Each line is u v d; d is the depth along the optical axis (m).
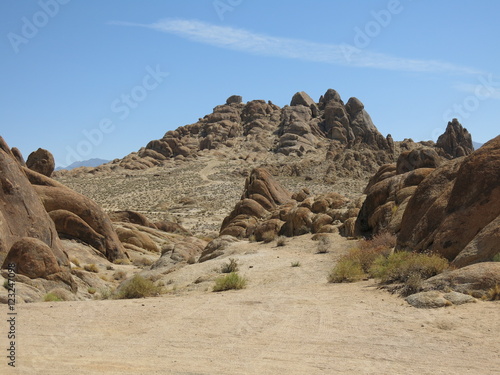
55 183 38.91
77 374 7.27
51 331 10.37
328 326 10.51
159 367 7.73
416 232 17.81
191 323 11.10
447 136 158.25
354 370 7.61
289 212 34.97
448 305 11.32
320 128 194.00
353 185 125.88
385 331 9.94
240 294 15.63
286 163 153.38
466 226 15.66
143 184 135.62
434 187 19.17
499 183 15.62
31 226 28.17
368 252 19.25
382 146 158.00
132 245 47.09
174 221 87.56
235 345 9.21
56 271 21.42
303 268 21.48
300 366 7.84
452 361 8.00
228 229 41.31
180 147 178.75
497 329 9.52
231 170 151.50
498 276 11.79
